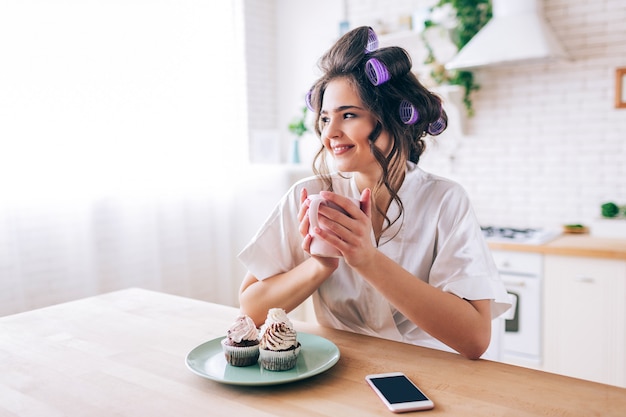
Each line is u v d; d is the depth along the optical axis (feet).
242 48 13.12
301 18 13.55
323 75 3.99
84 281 10.08
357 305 4.50
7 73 8.90
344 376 3.34
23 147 9.18
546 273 8.60
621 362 8.14
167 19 11.31
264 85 13.76
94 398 3.13
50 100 9.48
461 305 3.69
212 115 12.30
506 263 8.95
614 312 8.11
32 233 9.39
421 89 3.92
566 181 10.25
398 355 3.71
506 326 9.01
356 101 3.79
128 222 10.77
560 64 10.11
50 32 9.43
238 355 3.42
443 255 4.20
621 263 8.00
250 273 4.57
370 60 3.67
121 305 5.07
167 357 3.74
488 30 9.58
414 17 11.06
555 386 3.16
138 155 10.89
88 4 9.95
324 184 4.59
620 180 9.78
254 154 13.19
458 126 10.89
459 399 3.00
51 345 4.04
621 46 9.57
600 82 9.80
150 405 3.01
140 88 10.85
